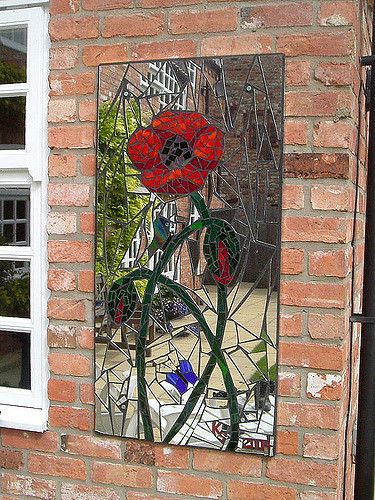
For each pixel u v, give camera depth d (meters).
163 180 2.48
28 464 2.70
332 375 2.29
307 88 2.29
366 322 2.34
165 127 2.46
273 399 2.36
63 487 2.65
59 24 2.57
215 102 2.40
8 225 2.76
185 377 2.47
